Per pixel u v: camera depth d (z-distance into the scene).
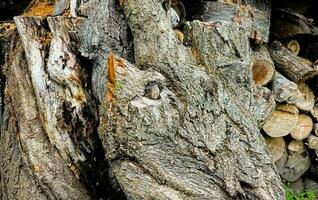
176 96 3.77
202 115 3.74
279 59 5.04
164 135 3.65
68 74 4.23
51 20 4.45
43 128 4.30
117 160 3.84
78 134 4.21
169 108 3.67
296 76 4.89
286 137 5.09
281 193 3.76
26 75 4.55
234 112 3.87
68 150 4.19
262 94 4.38
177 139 3.68
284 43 5.46
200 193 3.59
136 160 3.71
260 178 3.71
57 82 4.29
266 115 4.39
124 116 3.65
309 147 5.09
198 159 3.67
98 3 4.43
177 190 3.61
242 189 3.66
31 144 4.21
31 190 4.18
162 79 3.80
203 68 3.99
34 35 4.50
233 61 4.06
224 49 4.08
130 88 3.68
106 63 4.12
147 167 3.66
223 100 3.84
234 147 3.75
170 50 3.94
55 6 5.02
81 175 4.23
